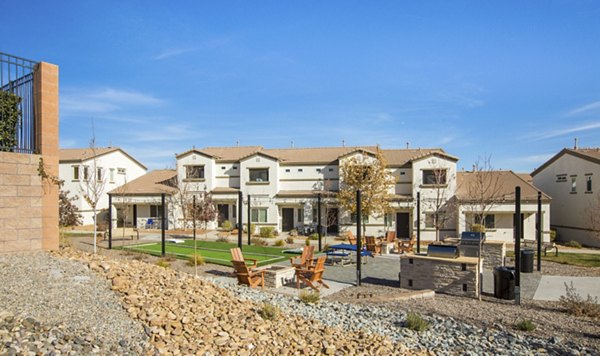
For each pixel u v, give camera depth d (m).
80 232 35.12
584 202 33.09
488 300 12.95
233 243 28.47
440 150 39.75
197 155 40.84
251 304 9.40
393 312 10.95
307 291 13.80
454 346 8.38
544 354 7.98
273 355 6.73
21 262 8.93
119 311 6.99
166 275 9.97
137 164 48.66
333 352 7.20
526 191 33.12
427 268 14.23
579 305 11.21
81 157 41.25
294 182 39.59
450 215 33.59
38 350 5.18
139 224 41.69
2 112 10.38
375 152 36.97
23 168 10.21
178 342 6.33
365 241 24.19
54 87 11.01
